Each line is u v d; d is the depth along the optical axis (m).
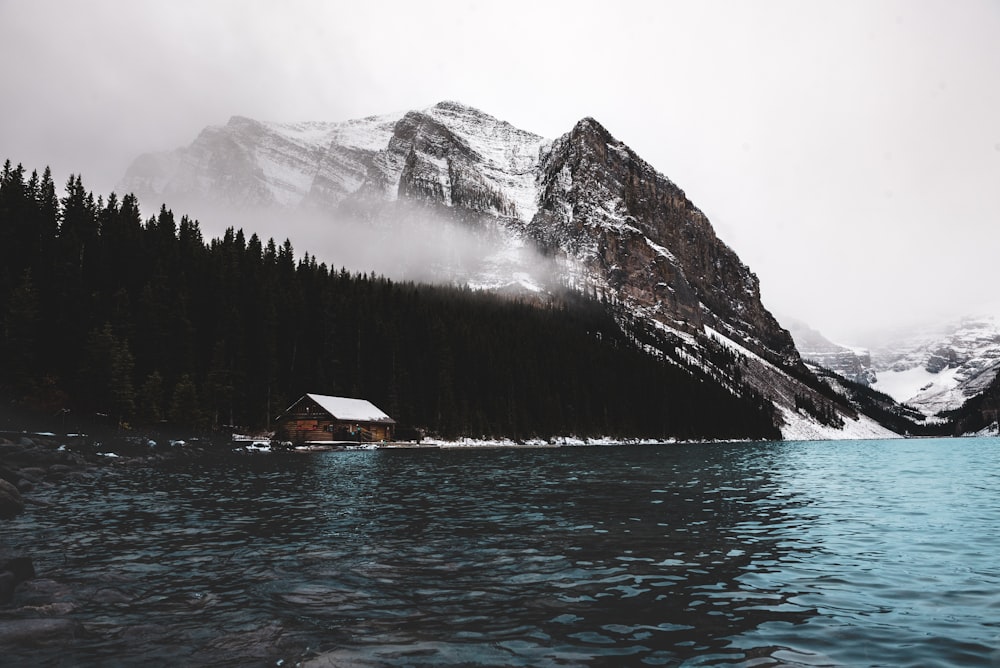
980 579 13.77
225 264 108.50
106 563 15.17
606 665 8.61
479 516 23.50
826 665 8.59
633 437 153.50
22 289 62.47
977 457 82.06
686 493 32.69
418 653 9.12
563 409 142.50
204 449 59.62
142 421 66.44
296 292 114.12
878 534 19.86
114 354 64.50
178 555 16.16
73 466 39.62
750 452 96.19
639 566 15.05
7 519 21.92
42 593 12.33
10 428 54.75
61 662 8.70
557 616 10.99
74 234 84.12
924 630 10.17
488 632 10.10
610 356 176.00
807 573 14.34
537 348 155.62
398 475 42.62
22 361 61.09
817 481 41.72
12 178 85.06
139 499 27.59
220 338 91.69
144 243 99.25
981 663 8.66
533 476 43.22
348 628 10.31
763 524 21.91
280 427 92.50
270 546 17.39
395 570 14.55
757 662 8.71
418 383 117.50
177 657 8.97
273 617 10.93
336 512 24.33
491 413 123.94
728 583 13.38
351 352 115.62
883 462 68.81
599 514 24.20
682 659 8.84
